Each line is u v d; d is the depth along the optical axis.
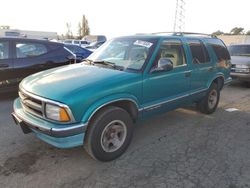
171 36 4.48
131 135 3.75
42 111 3.11
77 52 11.30
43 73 3.92
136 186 2.96
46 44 6.80
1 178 3.03
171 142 4.16
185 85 4.64
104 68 3.90
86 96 3.07
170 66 3.99
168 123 5.07
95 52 4.78
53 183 2.97
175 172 3.26
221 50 5.85
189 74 4.68
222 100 7.20
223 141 4.25
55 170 3.24
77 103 2.99
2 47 5.98
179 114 5.65
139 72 3.73
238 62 9.02
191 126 4.93
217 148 3.98
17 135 4.23
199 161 3.55
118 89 3.38
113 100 3.32
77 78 3.44
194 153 3.79
